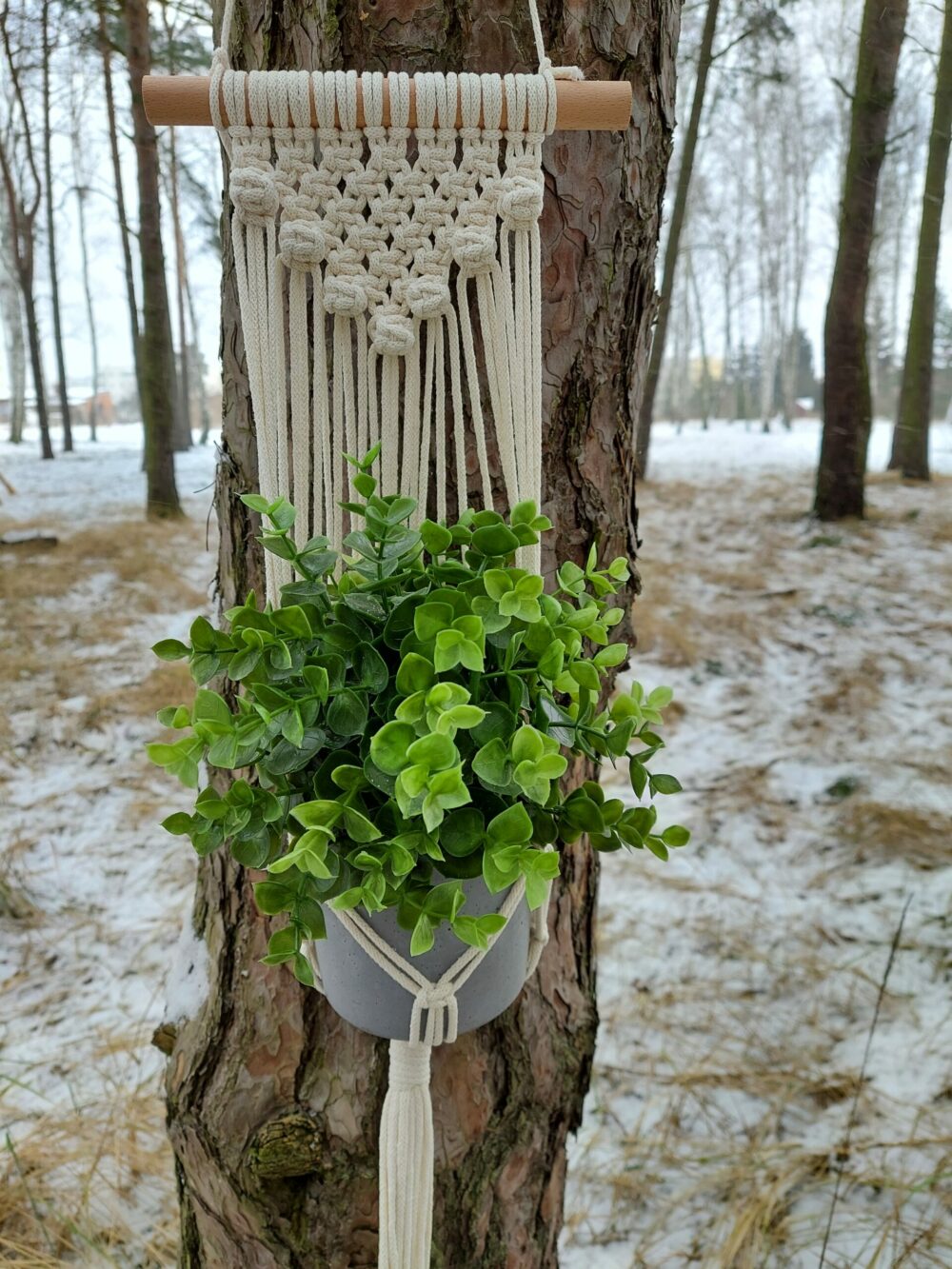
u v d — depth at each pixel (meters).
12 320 10.98
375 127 0.70
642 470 6.74
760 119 10.53
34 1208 1.42
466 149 0.71
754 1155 1.56
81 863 2.36
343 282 0.72
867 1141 1.58
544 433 0.86
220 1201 0.96
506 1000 0.75
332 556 0.66
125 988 1.94
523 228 0.74
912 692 3.25
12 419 11.23
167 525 5.34
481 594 0.64
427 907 0.60
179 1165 1.04
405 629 0.63
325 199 0.71
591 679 0.64
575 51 0.79
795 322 13.27
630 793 2.73
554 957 1.02
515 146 0.72
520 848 0.56
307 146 0.70
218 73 0.68
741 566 4.58
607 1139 1.62
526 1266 1.02
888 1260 1.37
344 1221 0.93
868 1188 1.50
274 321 0.73
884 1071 1.73
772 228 12.80
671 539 5.17
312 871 0.54
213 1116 0.94
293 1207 0.94
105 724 3.00
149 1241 1.39
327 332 0.80
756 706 3.22
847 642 3.63
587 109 0.71
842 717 3.08
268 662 0.61
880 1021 1.86
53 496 6.54
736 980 2.00
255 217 0.71
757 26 4.73
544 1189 1.03
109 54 5.18
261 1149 0.91
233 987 0.96
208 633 0.61
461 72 0.74
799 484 6.36
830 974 2.00
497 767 0.56
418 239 0.73
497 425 0.77
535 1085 0.99
